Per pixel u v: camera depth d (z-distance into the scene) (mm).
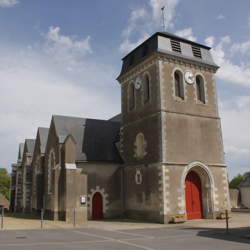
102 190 24219
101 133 27188
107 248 10555
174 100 22266
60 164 23391
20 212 35188
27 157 34719
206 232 15008
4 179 60750
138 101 24469
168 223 19703
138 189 22922
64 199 22094
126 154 25109
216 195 22109
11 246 10852
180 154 21391
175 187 20594
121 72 27469
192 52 24281
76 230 16219
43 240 12406
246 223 19344
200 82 24359
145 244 11453
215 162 22859
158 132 21312
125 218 23766
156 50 22219
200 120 23062
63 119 26734
